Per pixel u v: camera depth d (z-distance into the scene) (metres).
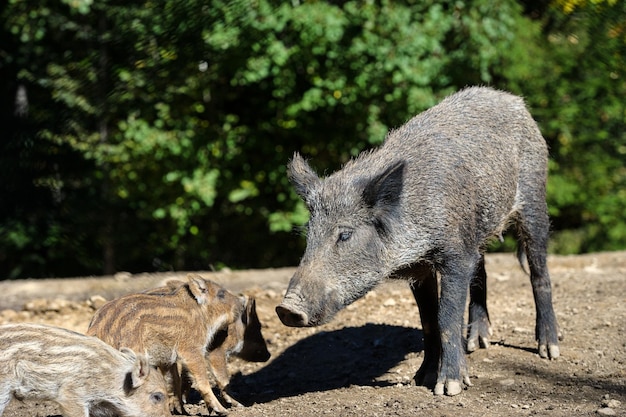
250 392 7.26
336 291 6.18
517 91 16.48
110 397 5.70
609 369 7.06
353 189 6.32
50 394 5.54
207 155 16.38
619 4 11.57
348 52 15.50
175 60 8.72
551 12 14.73
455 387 6.51
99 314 6.07
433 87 15.84
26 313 9.41
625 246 17.98
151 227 15.98
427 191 6.47
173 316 6.16
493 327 8.53
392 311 9.37
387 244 6.34
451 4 15.62
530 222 7.49
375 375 7.35
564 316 8.74
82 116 9.58
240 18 11.70
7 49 13.08
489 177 6.86
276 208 17.84
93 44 11.78
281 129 17.30
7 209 8.88
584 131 17.64
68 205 11.01
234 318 6.77
